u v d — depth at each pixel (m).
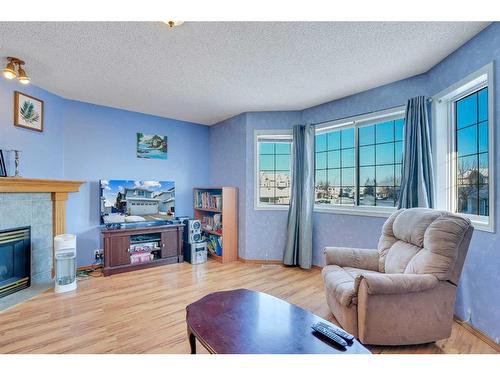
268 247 3.97
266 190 4.13
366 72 2.65
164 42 2.08
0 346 1.81
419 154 2.56
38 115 3.03
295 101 3.53
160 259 3.83
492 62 1.88
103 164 3.70
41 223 3.00
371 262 2.41
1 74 2.65
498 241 1.84
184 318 2.23
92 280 3.17
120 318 2.23
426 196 2.52
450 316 1.82
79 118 3.50
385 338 1.78
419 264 1.89
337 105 3.46
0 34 1.96
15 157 2.69
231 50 2.20
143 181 3.93
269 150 4.12
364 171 3.34
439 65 2.45
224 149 4.48
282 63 2.44
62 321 2.17
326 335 1.27
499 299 1.82
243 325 1.39
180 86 2.99
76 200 3.47
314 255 3.75
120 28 1.89
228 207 4.05
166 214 4.14
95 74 2.67
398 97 2.86
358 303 1.83
